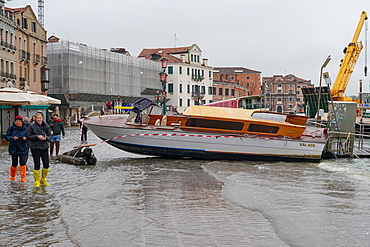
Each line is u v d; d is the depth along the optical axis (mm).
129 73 92375
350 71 53781
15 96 24688
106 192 11531
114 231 7883
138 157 21344
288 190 12016
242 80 140250
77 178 14039
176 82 101312
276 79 177500
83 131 31953
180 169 16719
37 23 63562
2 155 21062
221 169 16891
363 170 17141
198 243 7215
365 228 8102
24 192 11477
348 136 22281
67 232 7840
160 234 7711
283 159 20031
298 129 20016
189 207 9828
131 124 20234
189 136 19703
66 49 74688
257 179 14203
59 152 23109
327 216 9008
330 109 22984
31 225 8312
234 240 7375
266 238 7480
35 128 12523
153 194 11344
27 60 59688
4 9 53094
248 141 19828
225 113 20469
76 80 76438
